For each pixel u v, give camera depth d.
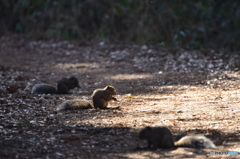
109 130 8.27
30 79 17.16
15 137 7.62
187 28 31.11
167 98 12.17
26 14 36.16
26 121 9.16
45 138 7.62
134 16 32.75
